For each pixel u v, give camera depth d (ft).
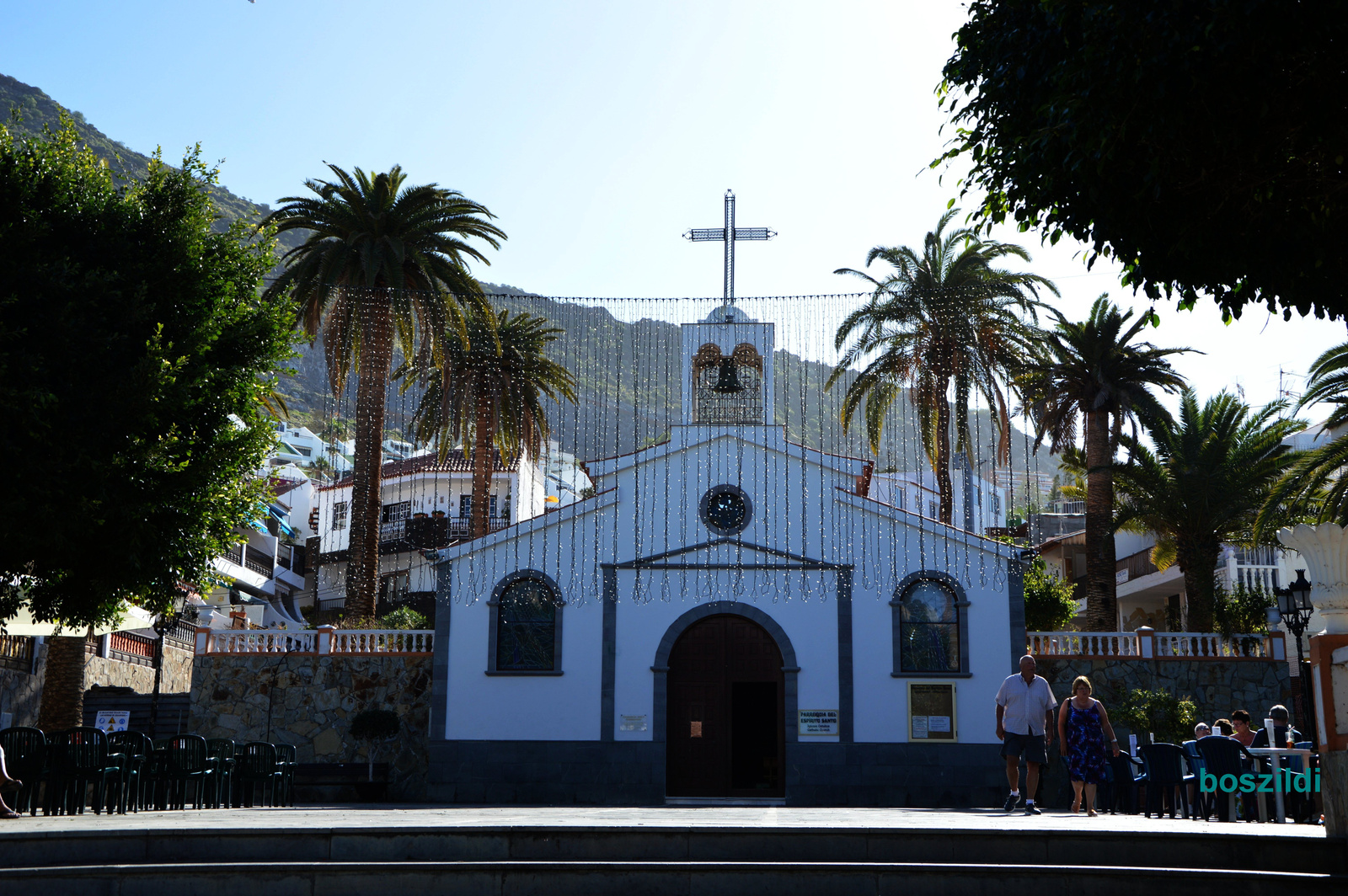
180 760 52.65
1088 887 31.40
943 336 108.99
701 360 99.09
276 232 104.37
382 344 104.01
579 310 97.91
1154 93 33.73
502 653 94.22
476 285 109.91
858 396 114.52
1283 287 38.86
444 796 91.09
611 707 92.58
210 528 54.19
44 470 46.24
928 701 91.66
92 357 48.62
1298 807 45.52
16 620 60.03
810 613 94.02
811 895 31.89
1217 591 111.96
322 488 197.57
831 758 90.89
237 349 55.67
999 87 39.88
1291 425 110.42
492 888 31.73
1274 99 34.35
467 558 95.86
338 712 98.63
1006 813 52.47
